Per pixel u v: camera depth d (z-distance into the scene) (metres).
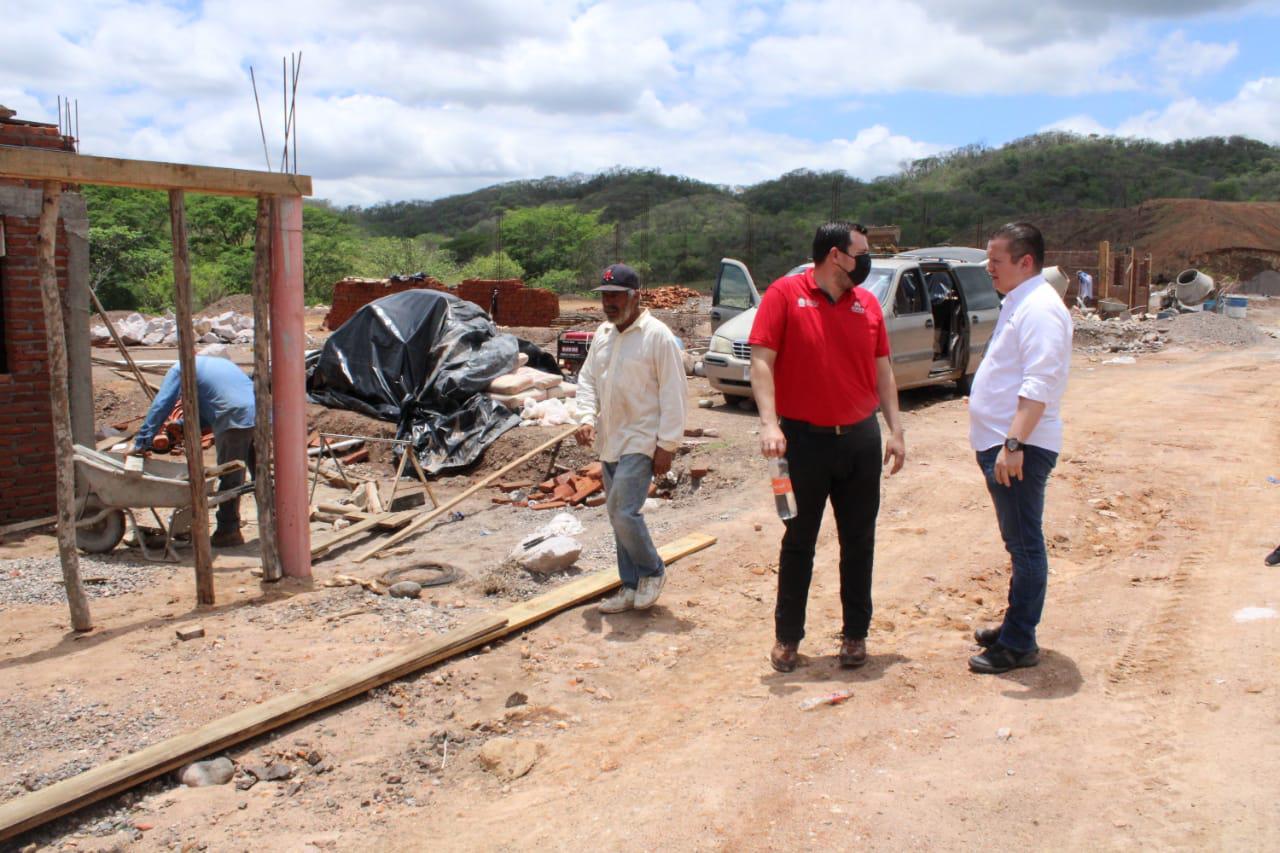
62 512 5.46
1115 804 3.36
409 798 3.97
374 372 11.81
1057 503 7.86
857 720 4.24
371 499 9.08
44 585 6.49
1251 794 3.29
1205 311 27.98
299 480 6.47
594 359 5.81
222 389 7.73
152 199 48.00
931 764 3.77
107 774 3.88
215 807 3.87
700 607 6.00
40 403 8.71
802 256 68.25
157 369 13.91
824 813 3.48
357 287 26.47
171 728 4.36
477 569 7.02
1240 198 92.38
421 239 80.25
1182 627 4.92
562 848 3.46
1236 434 10.56
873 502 4.69
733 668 5.04
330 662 5.06
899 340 12.28
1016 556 4.47
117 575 6.71
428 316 11.92
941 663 4.80
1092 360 19.56
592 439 5.83
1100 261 29.55
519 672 5.13
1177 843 3.09
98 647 5.30
